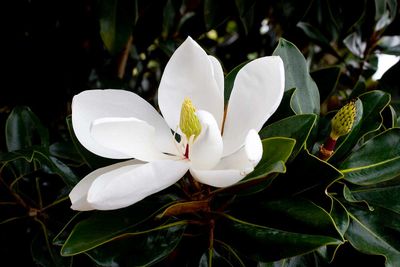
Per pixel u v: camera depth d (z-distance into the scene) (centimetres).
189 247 78
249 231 71
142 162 71
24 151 85
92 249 72
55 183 90
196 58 73
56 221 88
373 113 82
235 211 74
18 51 117
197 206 71
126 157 71
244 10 101
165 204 74
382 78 103
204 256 76
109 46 99
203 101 74
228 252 79
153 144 71
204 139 67
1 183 88
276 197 74
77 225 70
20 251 89
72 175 82
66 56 119
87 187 69
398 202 79
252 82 71
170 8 112
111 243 72
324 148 75
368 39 113
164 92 74
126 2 99
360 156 78
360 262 81
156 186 66
